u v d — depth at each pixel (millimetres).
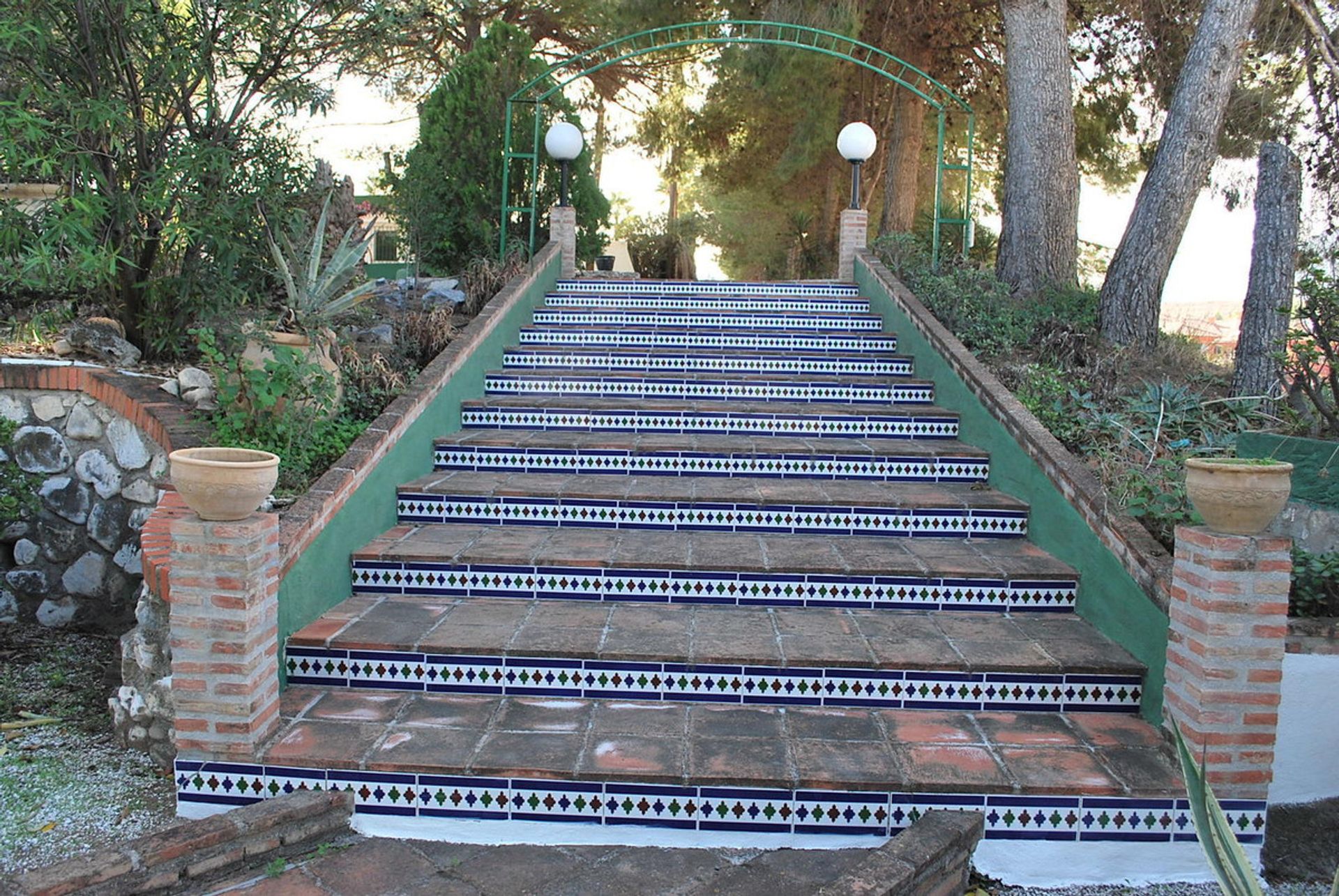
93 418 5203
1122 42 12953
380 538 4871
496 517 5250
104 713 4293
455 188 9609
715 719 3676
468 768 3221
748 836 3207
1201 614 3211
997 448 5598
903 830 3059
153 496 5168
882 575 4469
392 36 5977
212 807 3305
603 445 5832
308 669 3875
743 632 4113
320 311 5645
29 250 4719
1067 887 3174
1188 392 6246
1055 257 9203
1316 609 3938
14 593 5367
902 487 5621
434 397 5848
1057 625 4289
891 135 15281
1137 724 3674
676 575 4512
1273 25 10336
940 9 13531
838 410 6465
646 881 2994
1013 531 5125
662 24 13352
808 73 12688
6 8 4703
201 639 3246
